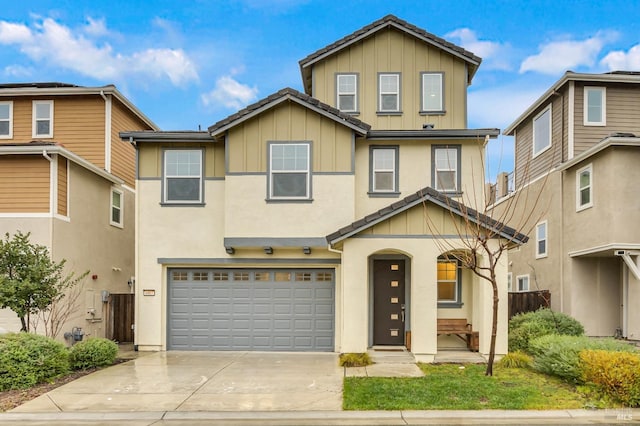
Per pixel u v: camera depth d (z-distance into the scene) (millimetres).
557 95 17953
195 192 14281
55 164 13562
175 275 14375
